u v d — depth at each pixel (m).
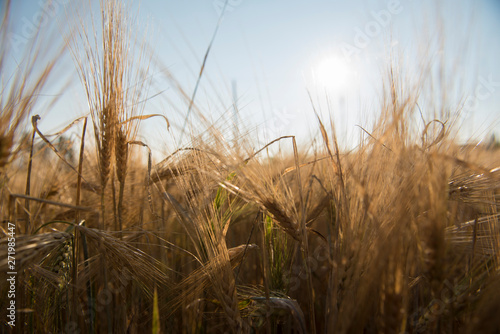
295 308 2.28
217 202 2.48
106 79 2.50
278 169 2.74
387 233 1.82
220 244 2.23
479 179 2.35
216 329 3.10
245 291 2.72
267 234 2.86
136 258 2.36
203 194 2.41
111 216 3.28
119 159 2.69
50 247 1.96
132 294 2.77
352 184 2.13
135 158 3.75
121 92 2.58
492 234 2.34
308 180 3.12
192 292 2.48
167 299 2.62
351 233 1.98
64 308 2.68
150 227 3.36
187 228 2.51
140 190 3.50
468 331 1.69
